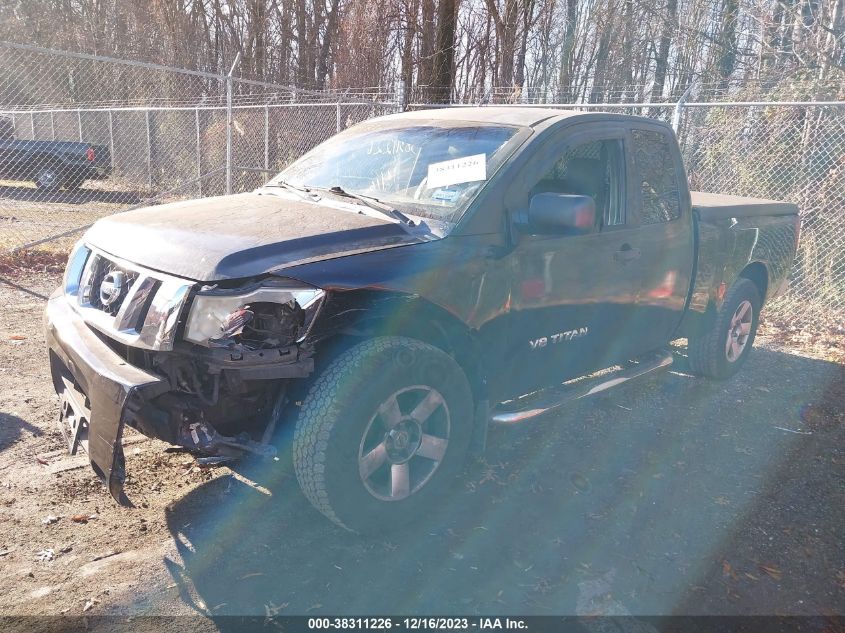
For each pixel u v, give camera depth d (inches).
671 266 180.5
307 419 114.9
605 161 166.4
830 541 134.8
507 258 136.9
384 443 121.4
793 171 351.3
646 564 124.6
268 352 109.4
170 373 111.6
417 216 136.7
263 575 116.8
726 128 374.3
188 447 114.0
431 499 130.8
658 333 186.1
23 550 119.8
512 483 152.1
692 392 215.5
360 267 117.8
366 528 122.7
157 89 807.7
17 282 316.2
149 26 887.1
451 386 128.4
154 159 694.5
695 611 112.7
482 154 144.5
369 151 163.0
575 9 975.6
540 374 154.5
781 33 472.4
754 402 208.7
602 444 174.1
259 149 603.5
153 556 120.4
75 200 629.0
